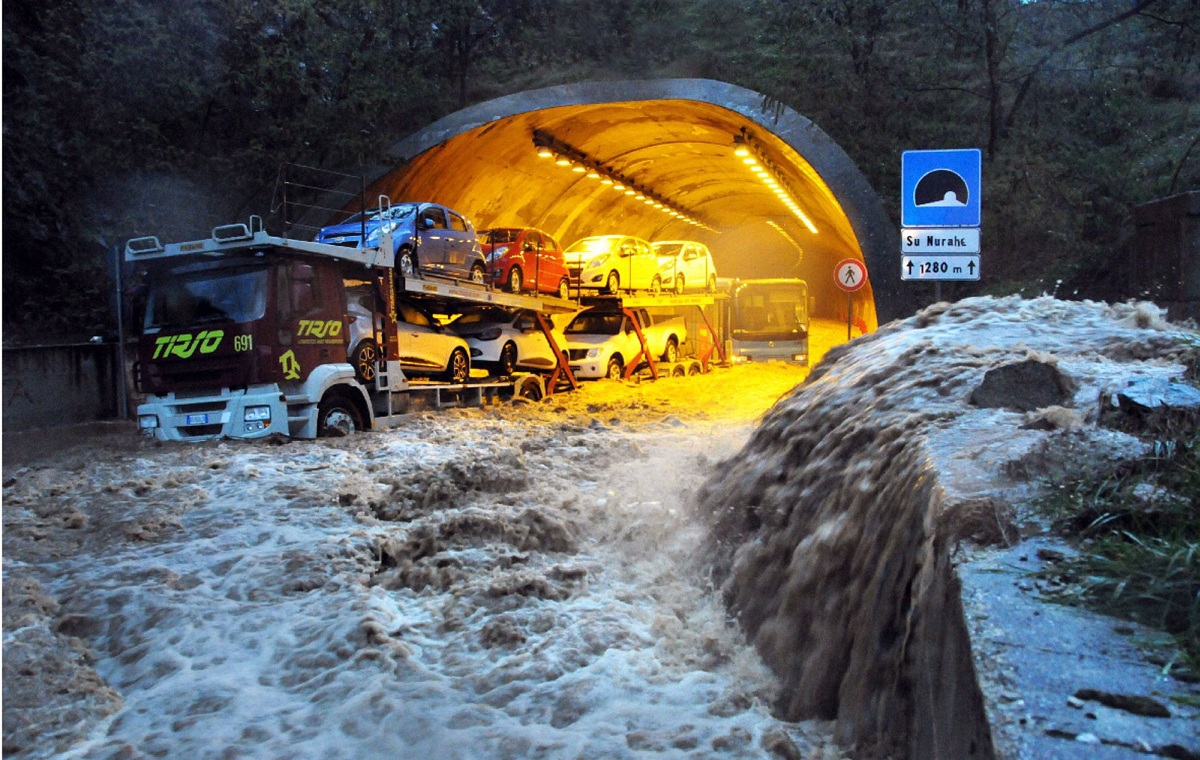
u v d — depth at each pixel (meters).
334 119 22.64
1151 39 21.11
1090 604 2.43
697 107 23.62
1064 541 2.79
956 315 6.45
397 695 4.39
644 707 4.09
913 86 22.55
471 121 22.81
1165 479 2.95
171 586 6.25
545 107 23.12
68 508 8.57
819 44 23.34
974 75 22.59
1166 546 2.47
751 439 6.50
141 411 13.23
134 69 19.97
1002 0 21.61
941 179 11.46
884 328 6.81
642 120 26.44
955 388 4.66
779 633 4.29
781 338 29.88
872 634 3.46
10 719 4.37
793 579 4.33
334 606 5.77
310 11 22.95
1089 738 1.90
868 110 22.64
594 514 7.37
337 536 7.32
